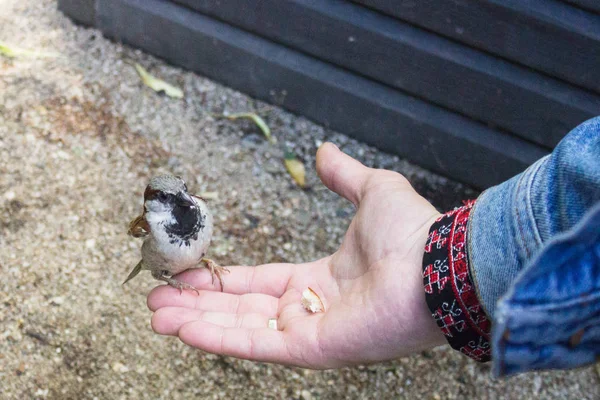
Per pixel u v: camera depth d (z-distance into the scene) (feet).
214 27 3.75
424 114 3.61
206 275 2.91
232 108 3.84
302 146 3.77
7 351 3.15
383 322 2.55
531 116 3.45
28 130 3.65
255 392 3.16
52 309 3.24
